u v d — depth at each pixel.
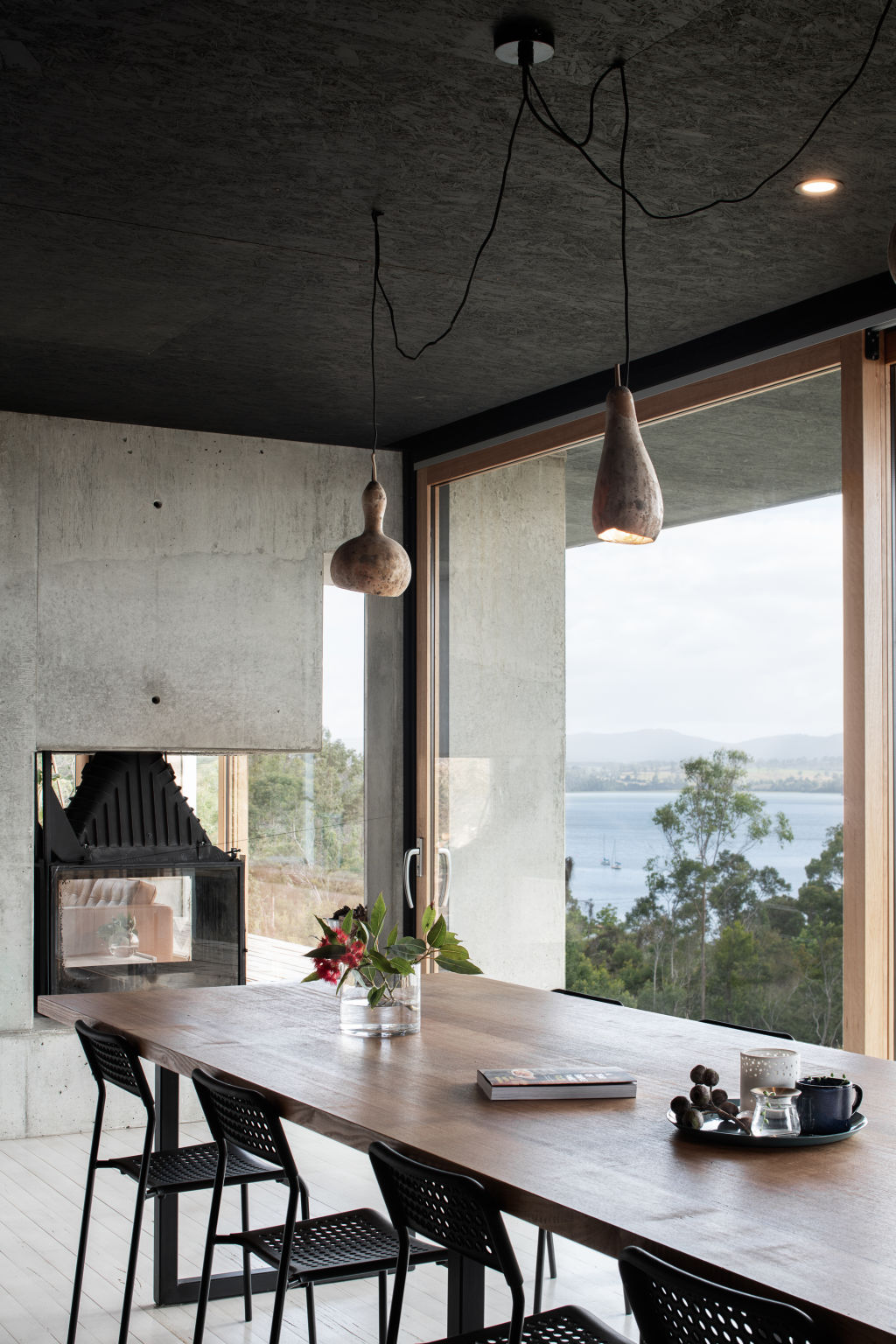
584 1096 2.58
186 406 6.08
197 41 2.93
